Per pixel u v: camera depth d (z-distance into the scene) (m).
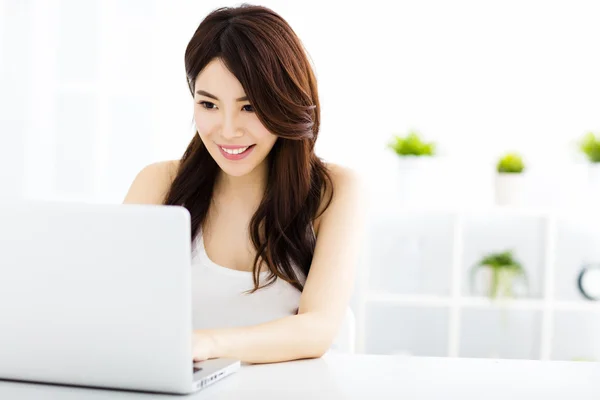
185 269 0.99
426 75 3.51
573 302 3.37
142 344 1.01
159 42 3.49
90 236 1.00
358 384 1.11
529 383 1.14
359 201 1.84
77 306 1.02
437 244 3.54
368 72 3.51
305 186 1.78
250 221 1.81
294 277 1.78
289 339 1.31
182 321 1.00
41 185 3.53
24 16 3.45
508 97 3.52
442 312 3.55
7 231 1.02
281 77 1.60
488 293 3.35
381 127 3.52
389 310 3.57
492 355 3.56
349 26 3.49
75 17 3.49
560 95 3.51
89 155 3.53
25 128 3.49
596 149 3.31
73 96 3.52
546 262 3.34
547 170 3.53
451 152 3.53
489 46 3.51
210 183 1.90
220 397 1.03
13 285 1.03
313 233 1.83
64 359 1.05
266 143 1.65
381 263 3.54
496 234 3.55
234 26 1.58
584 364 1.29
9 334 1.05
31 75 3.47
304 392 1.06
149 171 2.00
